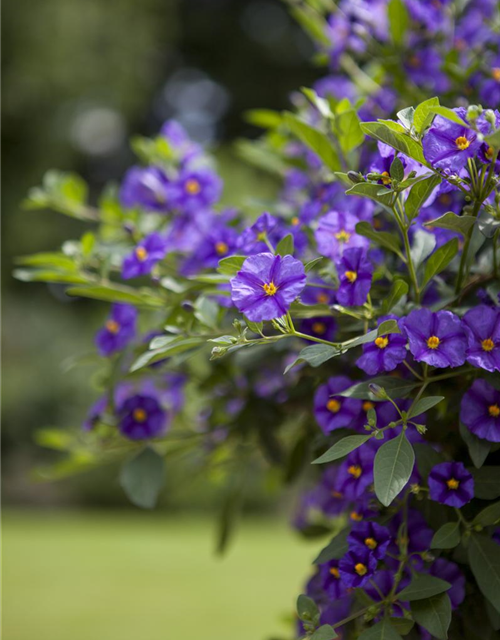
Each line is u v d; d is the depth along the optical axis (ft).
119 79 18.84
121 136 20.49
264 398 2.72
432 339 2.20
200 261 2.63
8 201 17.98
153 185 2.83
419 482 2.28
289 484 2.78
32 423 16.19
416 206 2.23
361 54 2.91
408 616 2.17
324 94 2.97
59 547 10.17
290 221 2.72
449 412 2.33
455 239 2.25
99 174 21.03
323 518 2.98
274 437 2.73
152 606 7.25
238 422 2.73
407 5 2.78
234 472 2.95
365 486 2.29
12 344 16.65
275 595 7.63
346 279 2.29
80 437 2.90
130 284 2.80
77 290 2.49
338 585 2.32
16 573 8.63
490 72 2.67
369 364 2.21
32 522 13.34
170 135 2.94
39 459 16.21
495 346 2.19
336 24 2.94
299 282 2.14
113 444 2.81
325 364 2.47
